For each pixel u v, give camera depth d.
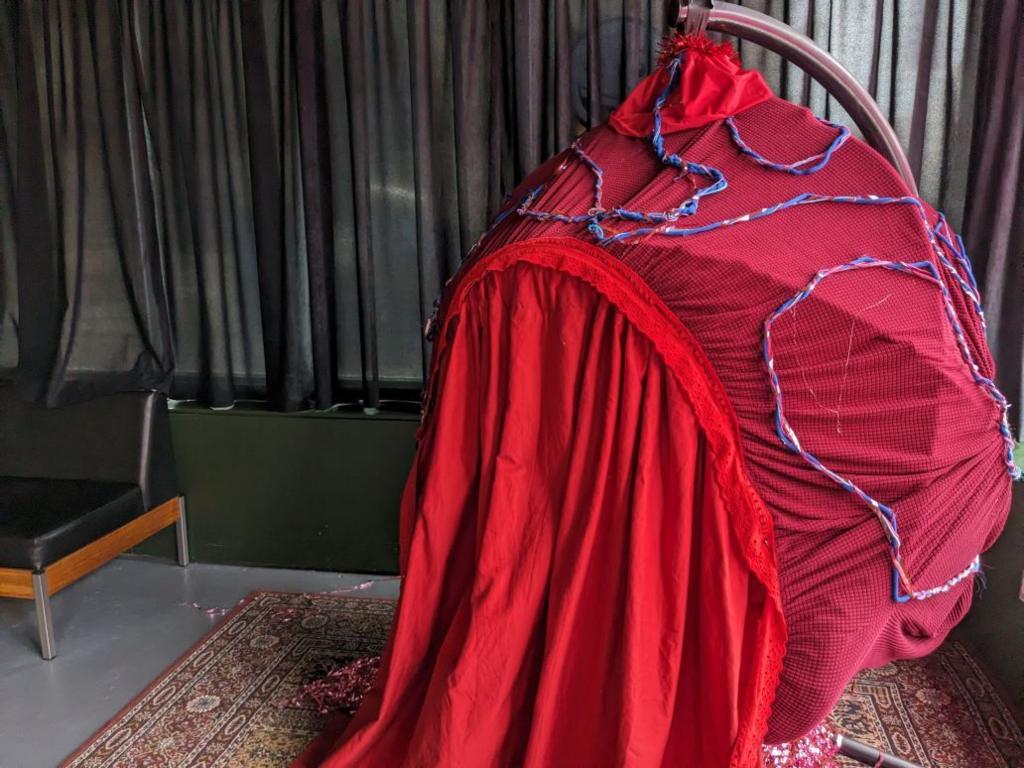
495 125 2.63
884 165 1.52
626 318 1.53
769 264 1.46
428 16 2.63
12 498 2.76
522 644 1.63
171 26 2.80
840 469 1.45
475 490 1.80
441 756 1.60
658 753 1.51
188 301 3.08
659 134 1.65
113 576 3.11
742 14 1.71
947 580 1.50
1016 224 2.31
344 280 2.96
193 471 3.14
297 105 2.78
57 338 2.96
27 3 2.85
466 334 1.75
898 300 1.45
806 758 1.82
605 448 1.55
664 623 1.52
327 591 2.96
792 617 1.46
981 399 1.49
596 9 2.50
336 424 2.99
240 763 2.04
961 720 2.14
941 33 2.35
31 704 2.31
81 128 2.89
